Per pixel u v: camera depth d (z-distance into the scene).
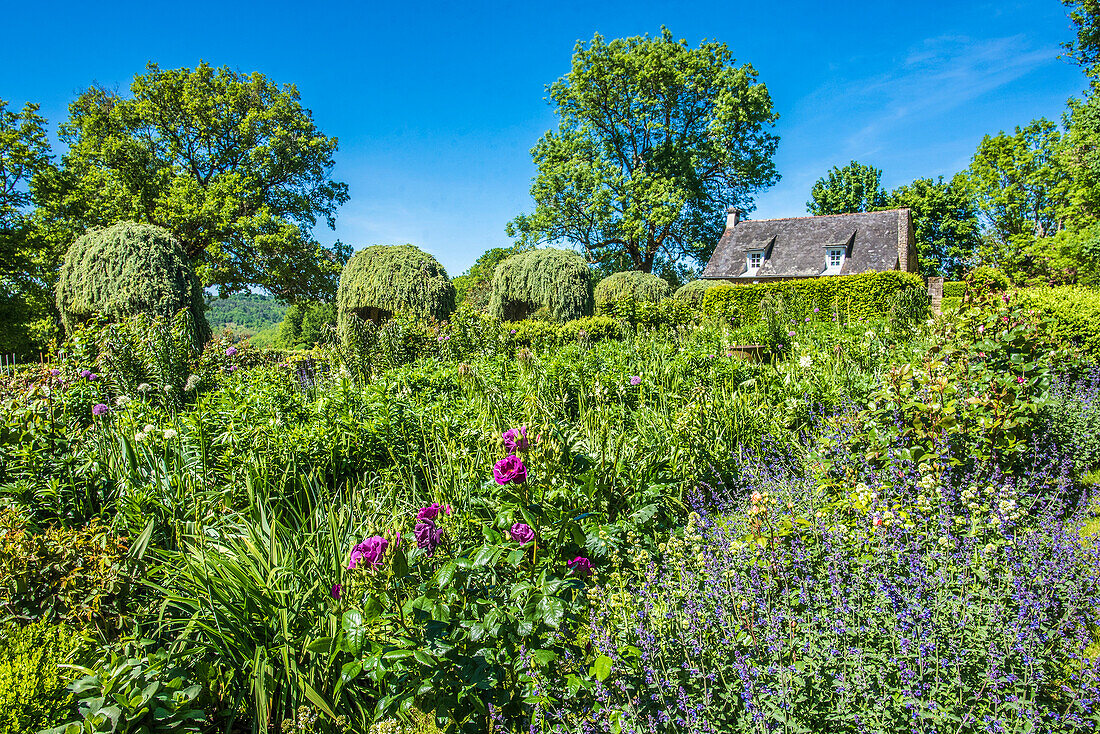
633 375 5.99
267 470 3.66
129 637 2.19
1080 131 20.47
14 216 19.70
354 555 2.20
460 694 2.08
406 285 14.46
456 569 2.31
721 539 2.98
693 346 8.59
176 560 2.71
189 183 21.94
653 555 2.95
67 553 2.32
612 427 4.80
